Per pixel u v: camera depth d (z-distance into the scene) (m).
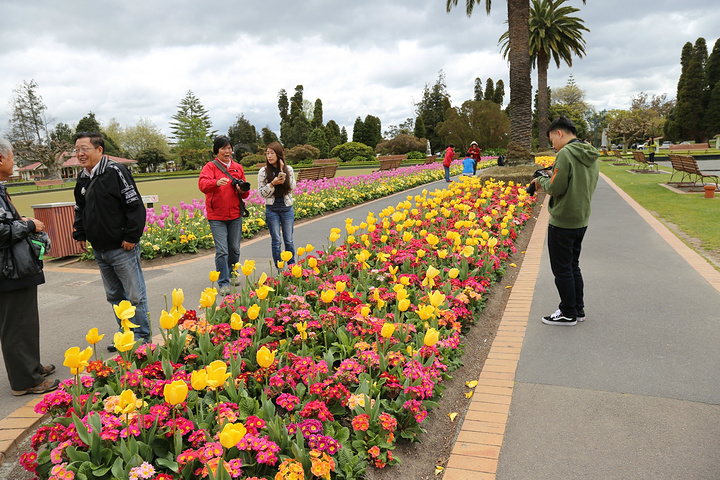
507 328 4.65
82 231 4.44
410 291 4.68
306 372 3.05
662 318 4.57
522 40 15.95
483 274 5.72
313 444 2.39
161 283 6.81
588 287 5.66
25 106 68.06
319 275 5.36
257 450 2.30
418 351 3.43
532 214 10.92
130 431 2.35
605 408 3.16
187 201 18.81
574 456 2.71
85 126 83.75
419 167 25.00
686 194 13.60
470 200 10.05
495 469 2.66
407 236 5.50
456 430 3.09
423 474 2.74
